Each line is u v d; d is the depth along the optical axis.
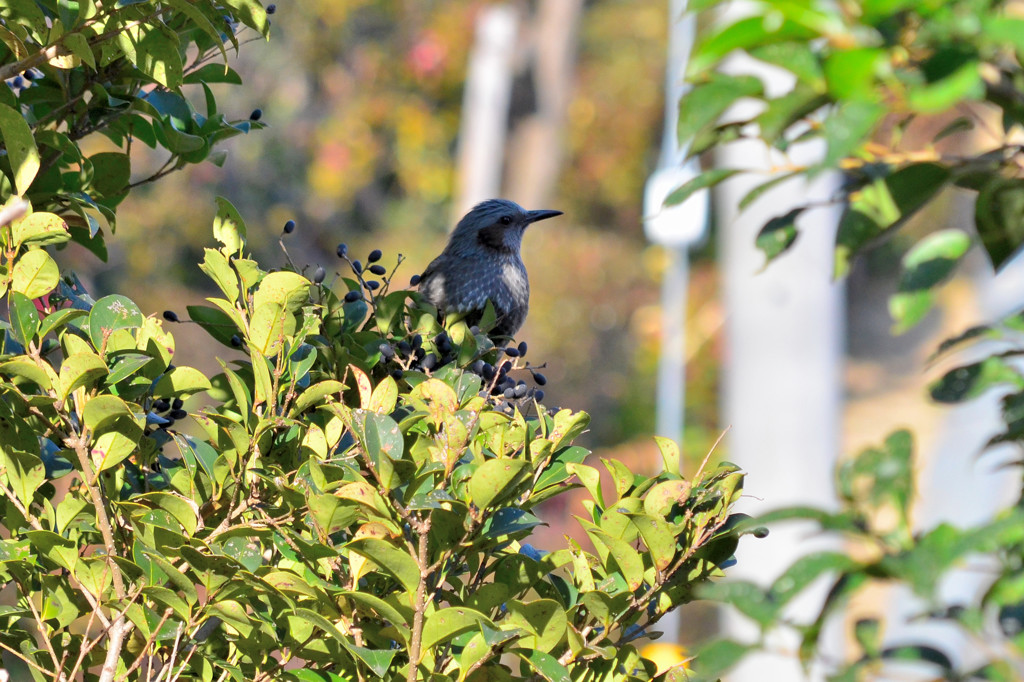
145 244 28.67
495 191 34.50
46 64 5.24
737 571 14.90
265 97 34.94
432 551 4.20
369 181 36.41
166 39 5.07
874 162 3.04
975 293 16.03
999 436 3.15
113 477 4.85
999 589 2.47
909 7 2.32
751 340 15.34
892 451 2.50
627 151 40.66
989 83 2.61
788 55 2.40
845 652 12.63
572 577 5.14
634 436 30.81
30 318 4.40
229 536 4.19
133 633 4.65
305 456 4.61
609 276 35.78
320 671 4.45
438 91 37.84
